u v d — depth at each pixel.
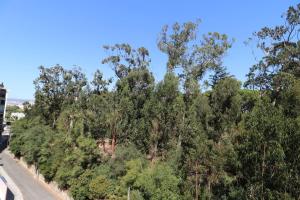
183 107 46.66
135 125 50.19
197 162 35.62
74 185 45.91
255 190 29.61
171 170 37.59
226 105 40.34
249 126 30.83
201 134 38.44
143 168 40.84
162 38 61.97
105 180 42.78
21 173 71.00
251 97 43.59
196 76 59.56
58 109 90.12
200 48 60.03
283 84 44.44
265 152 28.97
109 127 52.09
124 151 45.09
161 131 45.91
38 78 90.56
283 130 28.69
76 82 90.06
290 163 28.16
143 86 56.03
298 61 50.16
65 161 51.31
